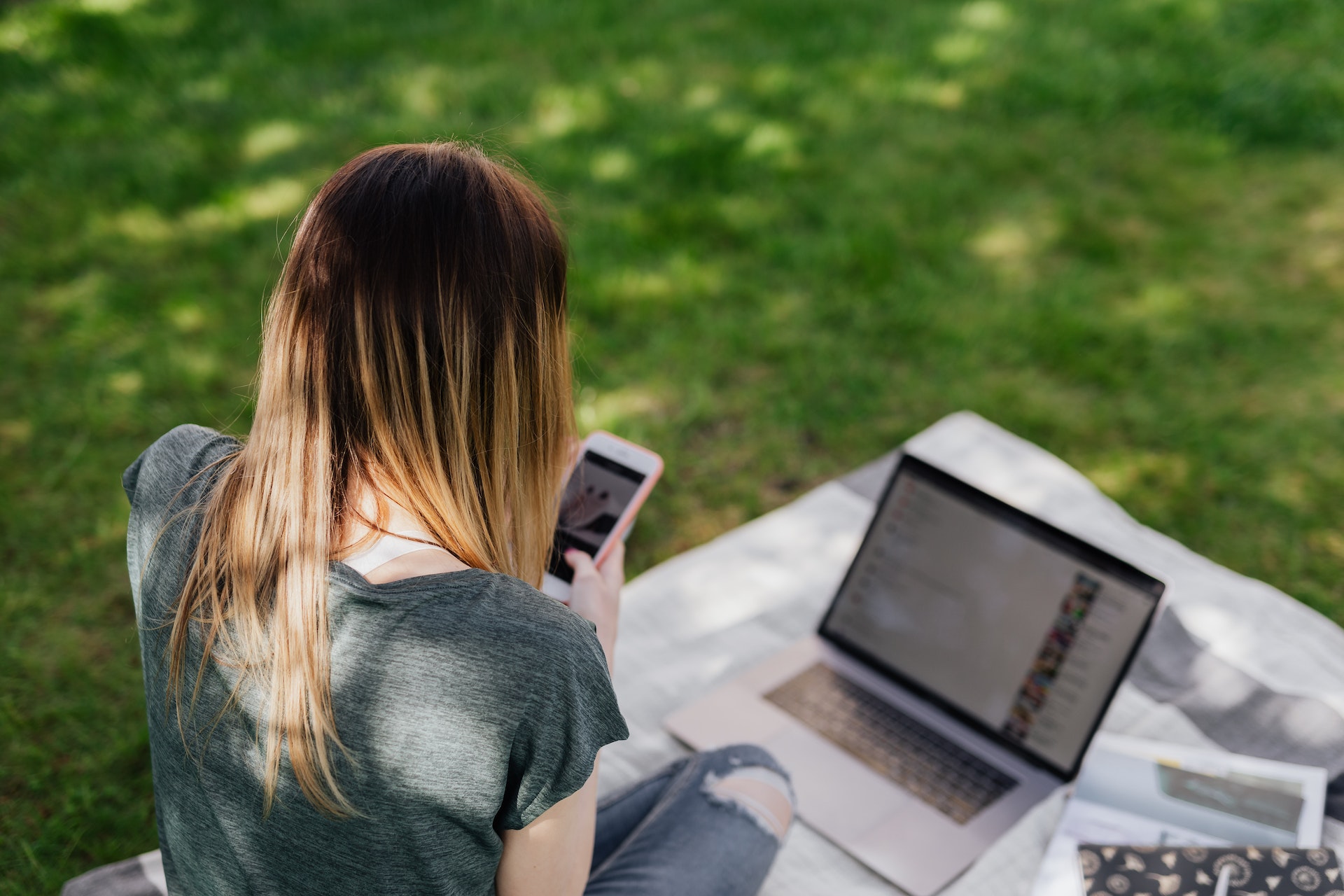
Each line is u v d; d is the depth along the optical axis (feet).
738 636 6.76
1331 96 14.38
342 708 2.78
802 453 9.41
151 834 6.46
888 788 5.53
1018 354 10.38
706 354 10.43
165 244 11.83
